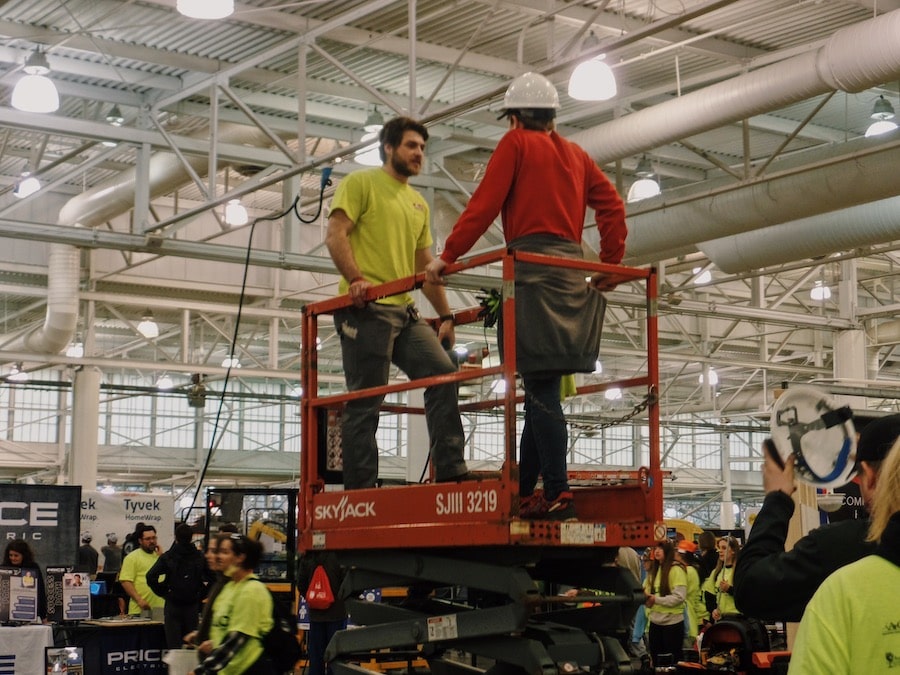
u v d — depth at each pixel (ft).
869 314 86.99
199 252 57.98
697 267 87.61
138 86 59.41
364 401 19.63
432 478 20.33
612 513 18.75
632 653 18.01
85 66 56.24
